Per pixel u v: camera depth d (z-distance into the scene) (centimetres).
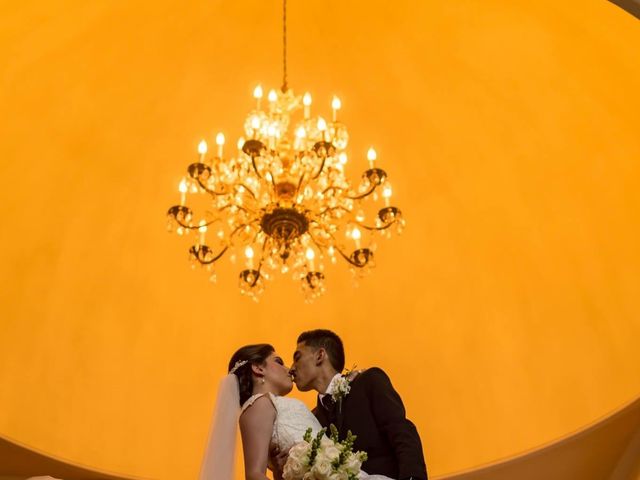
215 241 1039
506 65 920
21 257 931
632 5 508
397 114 999
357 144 1010
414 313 1034
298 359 411
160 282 1027
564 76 888
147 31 914
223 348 1041
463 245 1018
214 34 945
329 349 411
